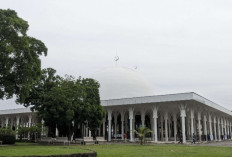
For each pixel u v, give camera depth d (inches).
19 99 1061.1
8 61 916.0
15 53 925.8
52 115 1238.3
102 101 1706.4
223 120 2474.2
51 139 1370.6
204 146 1050.7
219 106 1991.9
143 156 603.2
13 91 996.6
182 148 909.2
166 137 1694.1
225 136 2315.5
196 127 2271.2
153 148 905.5
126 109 1831.9
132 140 1587.1
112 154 644.1
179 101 1483.8
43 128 1576.0
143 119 1694.1
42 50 1095.0
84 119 1338.6
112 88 2186.3
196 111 1813.5
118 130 2065.7
